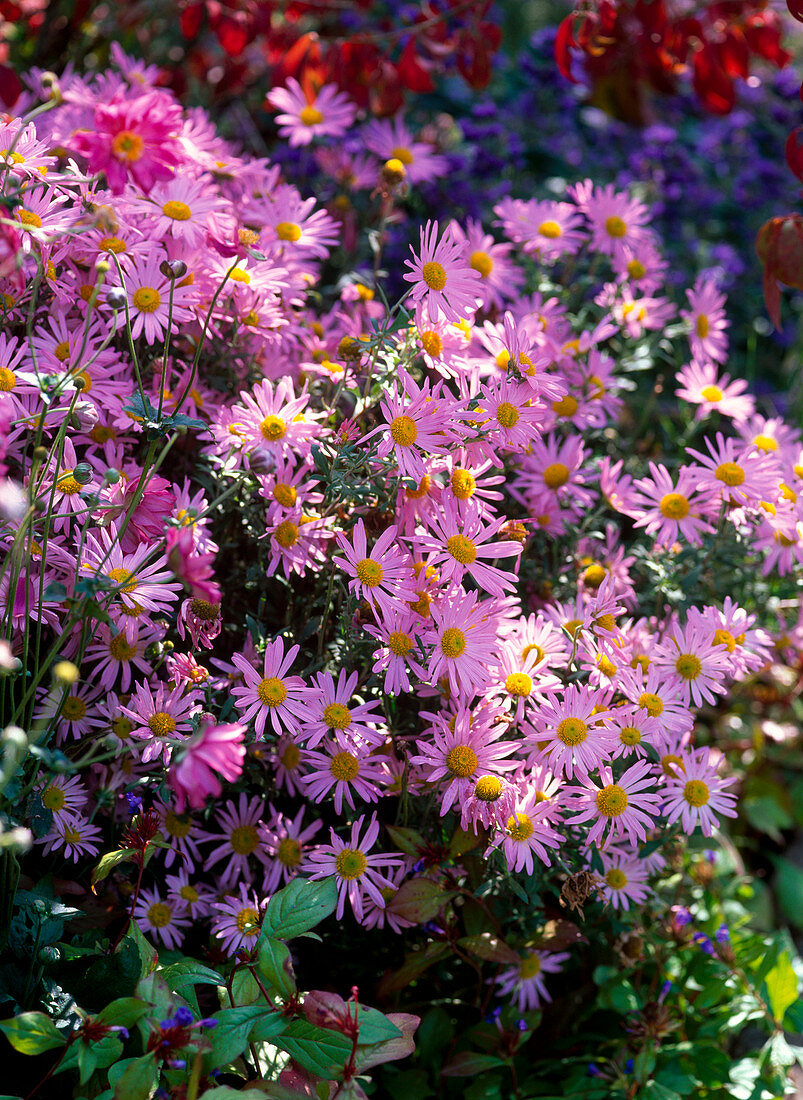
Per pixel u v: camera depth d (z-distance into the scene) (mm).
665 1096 1254
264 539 1191
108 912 1175
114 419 1215
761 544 1309
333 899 1121
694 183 2062
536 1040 1313
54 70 1693
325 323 1386
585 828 1191
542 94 2076
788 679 1574
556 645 1209
